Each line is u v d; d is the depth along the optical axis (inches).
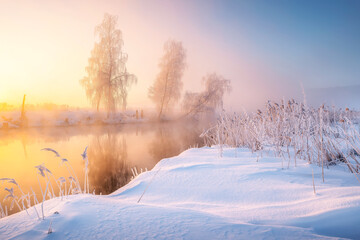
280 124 195.9
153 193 104.6
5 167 243.9
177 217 57.7
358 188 79.4
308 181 104.7
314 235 48.2
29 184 187.6
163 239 45.4
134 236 47.1
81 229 50.6
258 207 73.8
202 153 207.0
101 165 249.1
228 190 100.3
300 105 187.9
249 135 223.1
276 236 47.3
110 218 56.4
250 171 124.1
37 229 51.6
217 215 63.4
